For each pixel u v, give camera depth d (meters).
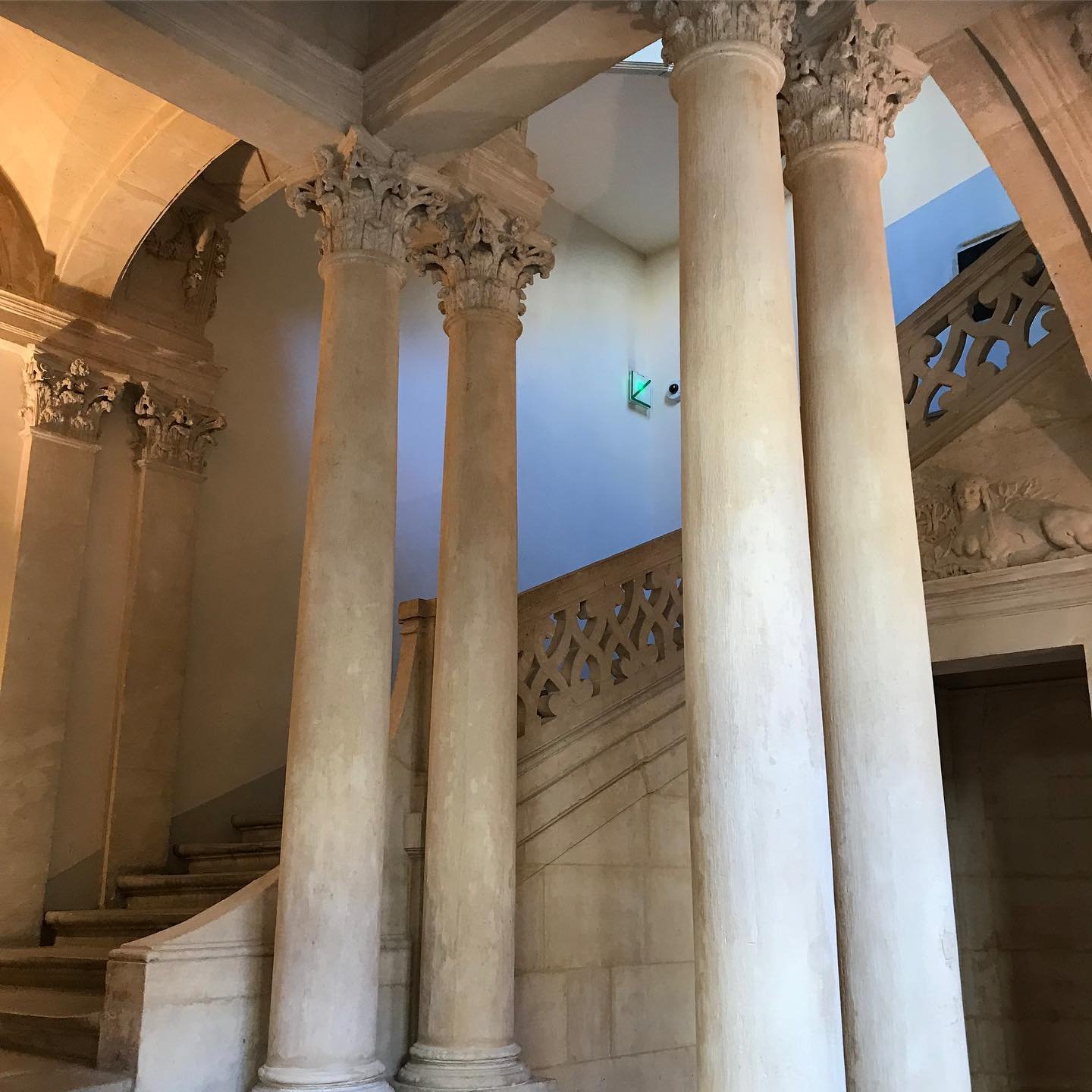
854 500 3.73
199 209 7.90
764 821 2.91
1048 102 4.74
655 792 5.70
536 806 5.20
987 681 6.75
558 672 5.55
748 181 3.42
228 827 7.64
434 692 4.98
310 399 8.76
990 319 5.41
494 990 4.57
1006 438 5.21
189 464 7.73
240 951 4.38
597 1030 5.16
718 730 3.01
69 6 4.11
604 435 11.50
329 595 4.46
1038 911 6.47
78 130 6.61
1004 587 4.99
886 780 3.48
